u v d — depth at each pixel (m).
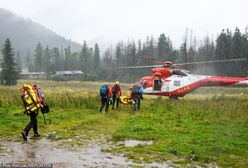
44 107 11.30
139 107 17.77
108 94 16.14
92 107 17.25
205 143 9.43
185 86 23.64
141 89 17.50
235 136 10.56
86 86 56.69
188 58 88.62
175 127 11.99
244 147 9.18
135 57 100.00
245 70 73.50
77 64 133.38
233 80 24.00
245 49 74.81
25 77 119.88
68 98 18.55
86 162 7.22
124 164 7.20
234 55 75.06
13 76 63.44
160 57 96.75
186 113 15.86
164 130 11.31
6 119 12.26
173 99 22.88
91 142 9.38
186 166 7.25
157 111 16.77
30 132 10.45
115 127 12.04
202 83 23.83
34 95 9.54
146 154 8.18
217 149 8.72
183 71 24.42
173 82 23.77
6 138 9.36
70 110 16.00
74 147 8.67
